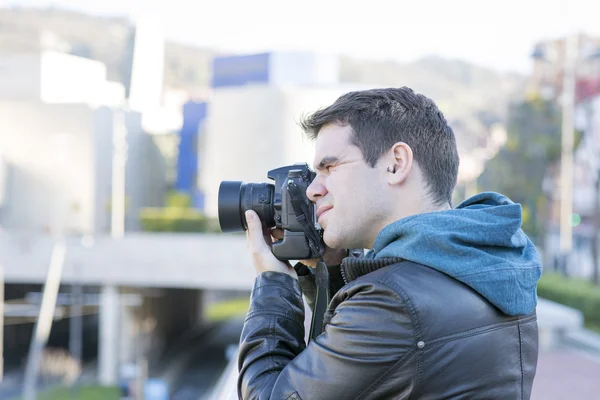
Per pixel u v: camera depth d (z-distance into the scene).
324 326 1.30
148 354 23.36
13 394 18.97
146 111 32.88
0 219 24.64
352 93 1.34
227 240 19.11
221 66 35.03
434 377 1.12
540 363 10.22
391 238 1.24
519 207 1.26
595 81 28.67
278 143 26.06
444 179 1.31
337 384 1.14
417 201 1.29
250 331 1.34
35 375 19.83
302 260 1.60
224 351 27.44
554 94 29.69
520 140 25.81
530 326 1.28
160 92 38.16
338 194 1.30
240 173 26.75
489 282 1.17
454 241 1.18
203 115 35.38
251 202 1.55
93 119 25.09
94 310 26.05
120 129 26.45
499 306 1.18
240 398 1.30
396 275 1.17
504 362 1.19
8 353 24.92
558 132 25.09
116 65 35.16
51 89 25.94
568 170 21.66
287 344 1.32
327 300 1.50
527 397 1.25
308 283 1.67
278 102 26.08
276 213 1.53
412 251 1.19
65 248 19.80
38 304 23.06
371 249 1.36
